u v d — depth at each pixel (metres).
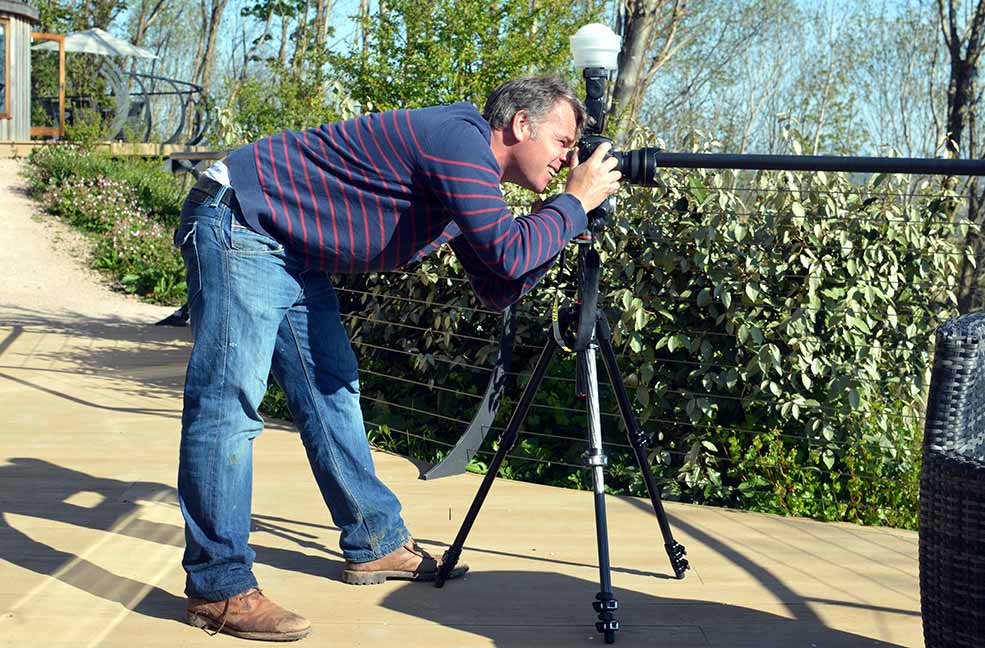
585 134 2.72
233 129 6.08
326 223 2.60
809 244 4.13
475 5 8.07
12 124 18.34
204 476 2.61
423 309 4.94
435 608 2.84
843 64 35.09
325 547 3.35
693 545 3.47
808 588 3.07
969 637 2.18
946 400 2.27
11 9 17.98
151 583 2.98
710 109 37.09
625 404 2.95
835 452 4.17
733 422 4.32
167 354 7.76
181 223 2.68
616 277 4.28
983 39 13.79
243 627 2.60
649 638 2.65
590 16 9.31
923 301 4.31
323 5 21.05
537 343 4.63
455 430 4.81
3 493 3.88
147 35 42.38
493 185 2.52
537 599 2.92
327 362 2.91
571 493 4.14
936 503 2.24
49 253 13.46
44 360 7.23
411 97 8.22
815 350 4.09
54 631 2.61
